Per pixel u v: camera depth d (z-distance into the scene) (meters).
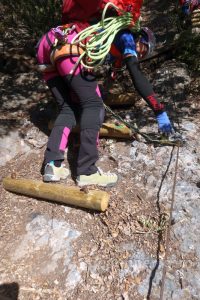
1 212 3.17
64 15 3.31
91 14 3.18
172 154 3.44
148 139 3.58
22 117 4.05
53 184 3.19
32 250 2.89
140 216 3.01
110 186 3.23
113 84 4.34
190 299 2.52
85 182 3.21
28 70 4.85
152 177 3.27
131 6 3.12
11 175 3.39
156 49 4.80
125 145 3.62
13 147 3.73
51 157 3.29
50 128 3.79
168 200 3.08
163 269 2.66
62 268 2.76
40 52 3.36
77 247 2.87
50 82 3.47
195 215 2.96
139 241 2.86
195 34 4.79
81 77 3.17
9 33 5.36
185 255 2.74
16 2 5.02
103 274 2.70
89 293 2.61
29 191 3.21
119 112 4.02
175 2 5.79
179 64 4.52
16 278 2.74
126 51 3.15
